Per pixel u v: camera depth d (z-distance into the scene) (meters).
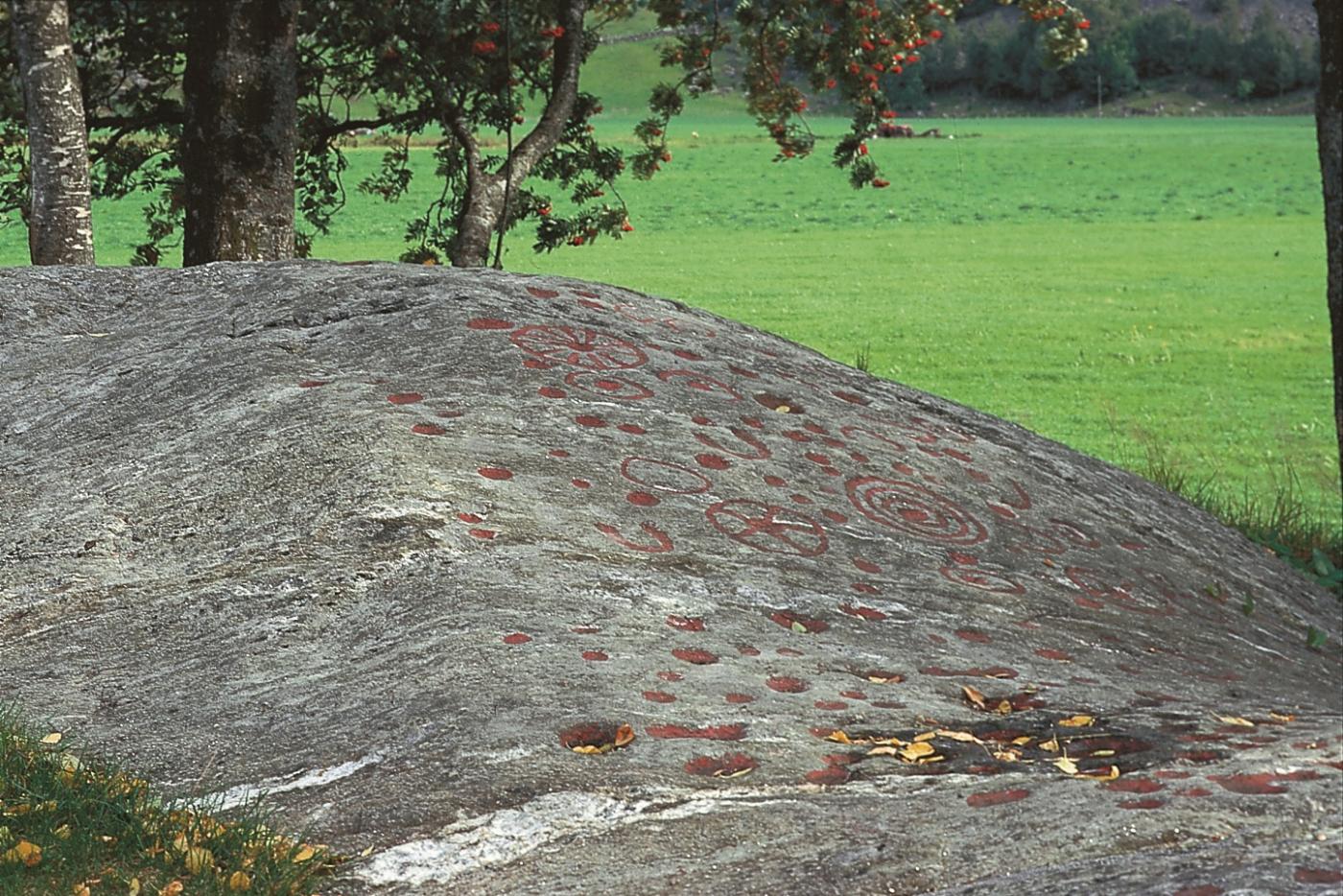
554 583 5.65
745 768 4.22
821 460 7.64
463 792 4.02
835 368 9.45
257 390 7.46
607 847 3.77
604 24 17.02
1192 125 152.12
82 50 16.25
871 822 3.80
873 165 16.06
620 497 6.61
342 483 6.35
